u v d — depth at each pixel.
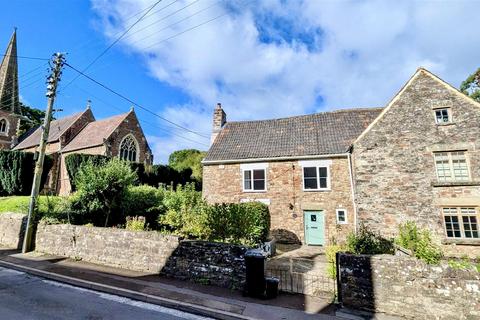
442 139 15.12
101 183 14.86
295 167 20.05
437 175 14.97
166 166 33.22
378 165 16.12
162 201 16.64
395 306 7.49
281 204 19.81
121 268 11.43
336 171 19.02
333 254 10.66
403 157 15.73
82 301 7.95
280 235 19.38
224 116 27.31
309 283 9.80
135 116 37.41
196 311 7.59
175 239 10.70
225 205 12.91
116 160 16.94
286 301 8.27
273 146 21.75
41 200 16.84
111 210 15.80
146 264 11.09
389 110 16.55
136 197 17.06
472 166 14.28
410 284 7.47
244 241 11.90
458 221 14.12
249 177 21.28
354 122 21.52
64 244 13.38
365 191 16.09
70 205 15.00
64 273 10.37
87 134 36.84
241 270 9.29
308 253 15.66
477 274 6.96
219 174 21.91
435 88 15.88
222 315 7.28
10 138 45.41
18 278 10.04
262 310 7.56
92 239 12.59
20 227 15.01
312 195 19.25
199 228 12.16
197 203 14.71
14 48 47.78
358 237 11.37
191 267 10.12
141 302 8.16
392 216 15.31
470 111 14.87
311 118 23.52
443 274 7.23
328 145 20.00
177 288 9.13
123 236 11.85
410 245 10.28
